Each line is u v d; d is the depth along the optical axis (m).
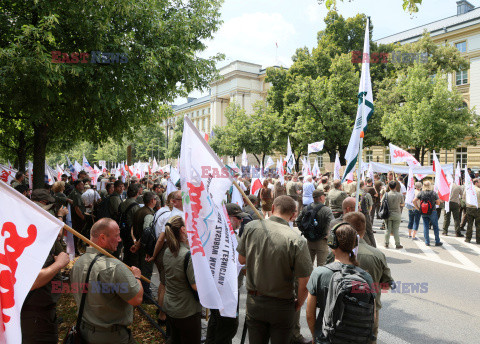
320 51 31.77
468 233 10.48
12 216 2.16
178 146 62.97
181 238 3.27
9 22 7.54
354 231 2.60
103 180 12.23
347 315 2.29
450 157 32.78
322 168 43.19
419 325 4.82
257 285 3.00
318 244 5.64
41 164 9.73
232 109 46.91
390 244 10.20
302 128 28.52
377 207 12.70
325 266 2.61
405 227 13.41
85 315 2.60
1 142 16.06
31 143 17.61
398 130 24.80
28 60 6.14
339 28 32.03
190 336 3.22
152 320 4.65
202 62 10.05
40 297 3.22
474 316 5.12
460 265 7.85
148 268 5.56
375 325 3.07
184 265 3.16
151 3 8.54
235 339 4.52
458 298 5.83
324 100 27.59
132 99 8.54
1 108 8.52
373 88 30.36
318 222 5.55
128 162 14.47
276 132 33.69
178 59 9.28
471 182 10.35
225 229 3.21
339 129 27.78
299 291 2.94
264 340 3.06
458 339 4.42
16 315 2.07
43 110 7.45
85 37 7.65
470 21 33.53
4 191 2.15
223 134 48.34
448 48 26.56
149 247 4.91
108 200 7.20
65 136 11.57
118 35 8.12
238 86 62.53
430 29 41.59
